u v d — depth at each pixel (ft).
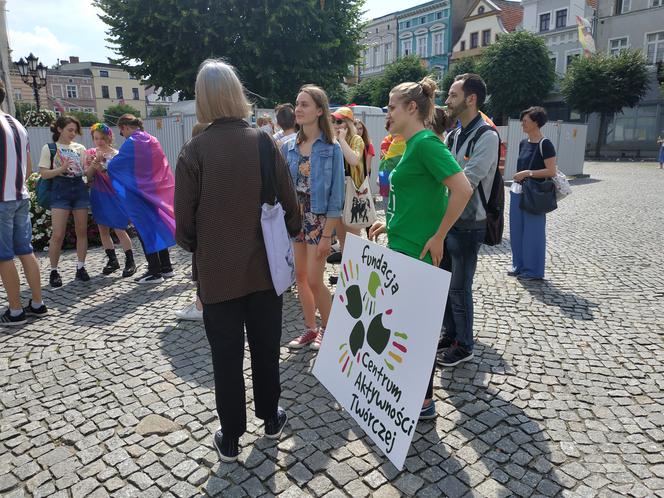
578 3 110.73
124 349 11.56
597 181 51.37
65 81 217.77
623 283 16.43
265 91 62.13
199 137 6.68
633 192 41.24
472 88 10.09
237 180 6.66
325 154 10.19
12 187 12.46
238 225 6.77
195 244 6.96
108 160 16.84
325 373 9.18
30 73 52.85
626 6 104.37
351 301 8.66
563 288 15.94
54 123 16.19
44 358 11.13
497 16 127.03
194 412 8.87
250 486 7.02
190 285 16.48
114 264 18.01
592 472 7.26
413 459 7.55
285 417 8.39
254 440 8.05
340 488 6.97
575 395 9.41
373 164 37.68
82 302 14.87
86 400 9.34
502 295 15.25
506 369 10.41
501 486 6.97
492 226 10.43
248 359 10.93
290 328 12.76
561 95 104.99
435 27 143.84
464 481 7.07
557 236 24.13
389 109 7.75
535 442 7.97
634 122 101.81
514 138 50.78
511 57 98.02
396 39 156.04
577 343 11.73
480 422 8.52
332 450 7.79
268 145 7.00
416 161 7.54
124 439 8.14
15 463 7.61
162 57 58.34
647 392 9.52
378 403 7.80
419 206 7.71
